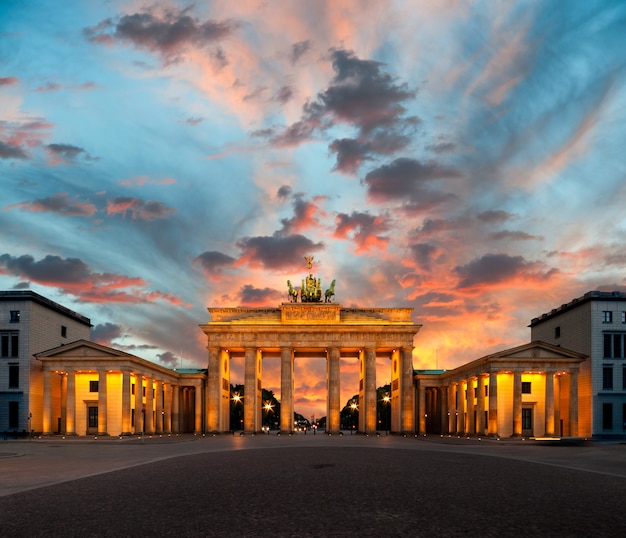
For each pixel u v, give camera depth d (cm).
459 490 4228
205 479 4803
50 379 14650
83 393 14975
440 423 19238
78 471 5509
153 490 4172
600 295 15025
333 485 4416
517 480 4866
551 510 3453
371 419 17562
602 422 14675
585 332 15225
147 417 16075
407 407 17475
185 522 3072
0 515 3272
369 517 3198
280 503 3616
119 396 14838
